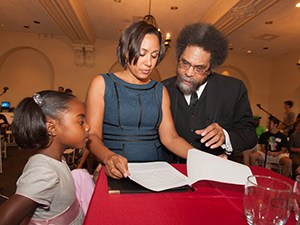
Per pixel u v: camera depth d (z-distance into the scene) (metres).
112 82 1.13
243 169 0.75
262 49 7.55
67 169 0.88
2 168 4.08
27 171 0.74
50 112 0.78
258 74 8.77
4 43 7.20
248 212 0.48
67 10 4.67
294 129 4.71
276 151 4.12
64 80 7.55
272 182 0.56
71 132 0.81
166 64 8.04
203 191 0.70
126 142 1.11
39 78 7.84
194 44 1.27
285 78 8.05
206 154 0.81
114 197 0.62
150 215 0.53
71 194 0.85
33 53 7.73
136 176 0.76
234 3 4.00
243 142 1.32
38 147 0.80
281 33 5.94
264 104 8.84
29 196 0.67
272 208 0.45
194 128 1.51
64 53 7.50
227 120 1.51
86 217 0.50
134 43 0.99
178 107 1.56
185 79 1.35
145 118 1.14
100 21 5.95
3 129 4.90
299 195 0.52
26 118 0.76
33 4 5.05
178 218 0.52
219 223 0.51
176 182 0.73
